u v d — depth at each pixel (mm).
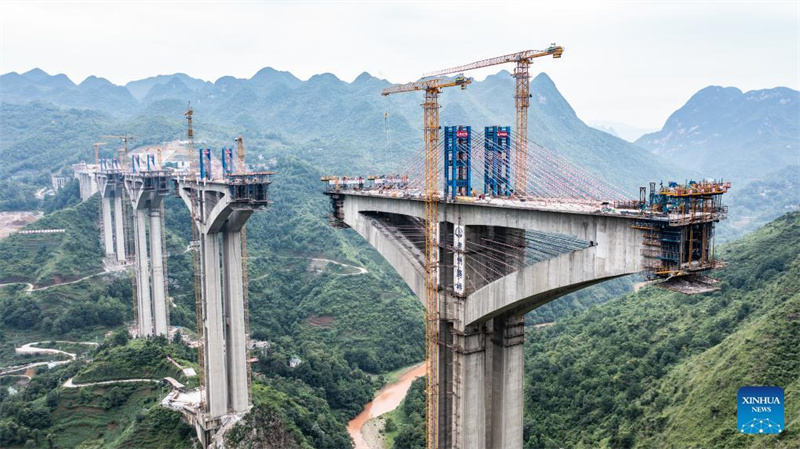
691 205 35656
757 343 75562
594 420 85188
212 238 87938
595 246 40188
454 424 54156
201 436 86250
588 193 51625
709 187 36000
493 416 53875
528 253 50188
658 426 75812
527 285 44906
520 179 56719
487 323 53219
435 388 55312
